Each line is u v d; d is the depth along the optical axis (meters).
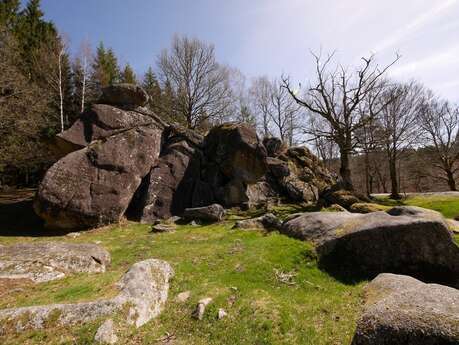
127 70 45.69
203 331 5.32
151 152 17.17
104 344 4.56
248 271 7.52
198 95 37.09
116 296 5.47
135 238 12.00
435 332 3.65
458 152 37.00
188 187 17.25
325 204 18.44
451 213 16.67
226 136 18.39
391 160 31.17
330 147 48.81
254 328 5.27
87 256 8.09
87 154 14.97
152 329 5.36
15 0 35.59
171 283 7.08
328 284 7.28
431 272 7.72
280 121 46.88
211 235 11.82
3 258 7.41
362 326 4.21
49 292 6.05
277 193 20.86
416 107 34.22
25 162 23.66
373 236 8.05
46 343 4.55
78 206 13.52
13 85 20.55
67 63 34.81
